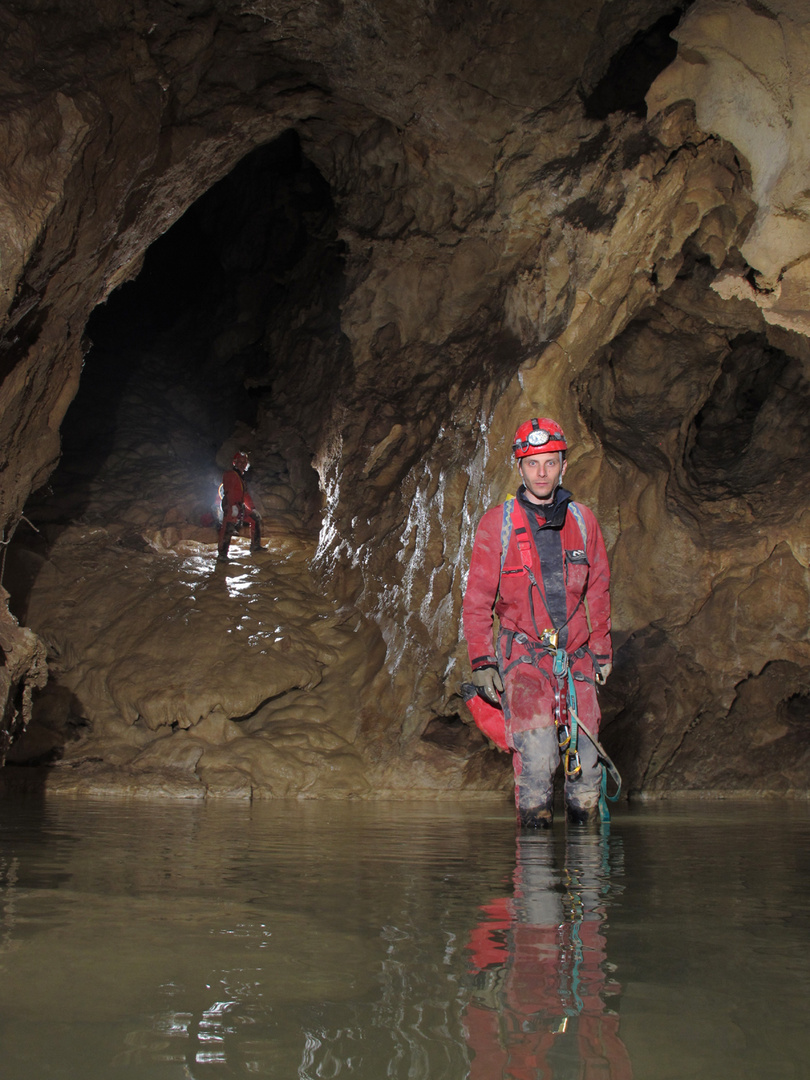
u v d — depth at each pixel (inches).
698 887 84.3
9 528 247.0
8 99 186.2
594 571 152.0
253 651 316.8
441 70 273.6
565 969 51.9
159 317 644.1
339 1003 45.1
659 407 319.6
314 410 451.8
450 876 90.0
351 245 342.6
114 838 128.5
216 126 277.3
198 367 596.7
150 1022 41.9
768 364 357.4
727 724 305.4
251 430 520.1
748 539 280.7
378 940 58.8
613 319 270.4
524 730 146.2
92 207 219.6
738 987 48.6
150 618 340.8
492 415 269.6
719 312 301.4
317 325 485.1
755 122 215.3
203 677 303.6
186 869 93.7
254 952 55.2
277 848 117.6
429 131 294.4
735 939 60.5
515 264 301.4
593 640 153.1
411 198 321.4
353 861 102.9
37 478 253.8
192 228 650.8
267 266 577.3
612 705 287.4
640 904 73.9
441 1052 38.3
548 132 282.2
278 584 374.0
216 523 453.7
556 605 147.0
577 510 151.3
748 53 207.8
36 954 53.9
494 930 62.4
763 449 321.1
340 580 358.6
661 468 290.7
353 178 340.2
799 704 302.2
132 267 283.0
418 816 193.8
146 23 229.9
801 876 92.8
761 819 192.1
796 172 201.0
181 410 570.3
